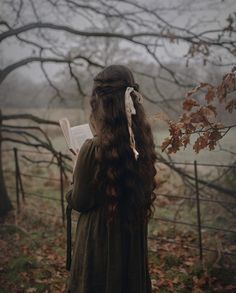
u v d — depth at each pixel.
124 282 2.07
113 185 1.89
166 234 5.17
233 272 3.90
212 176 6.18
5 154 9.79
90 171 1.95
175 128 2.61
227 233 4.91
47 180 8.43
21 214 5.87
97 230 2.03
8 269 4.12
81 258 2.08
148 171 2.01
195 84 5.64
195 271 3.95
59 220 5.70
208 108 2.58
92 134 2.25
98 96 1.97
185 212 5.99
